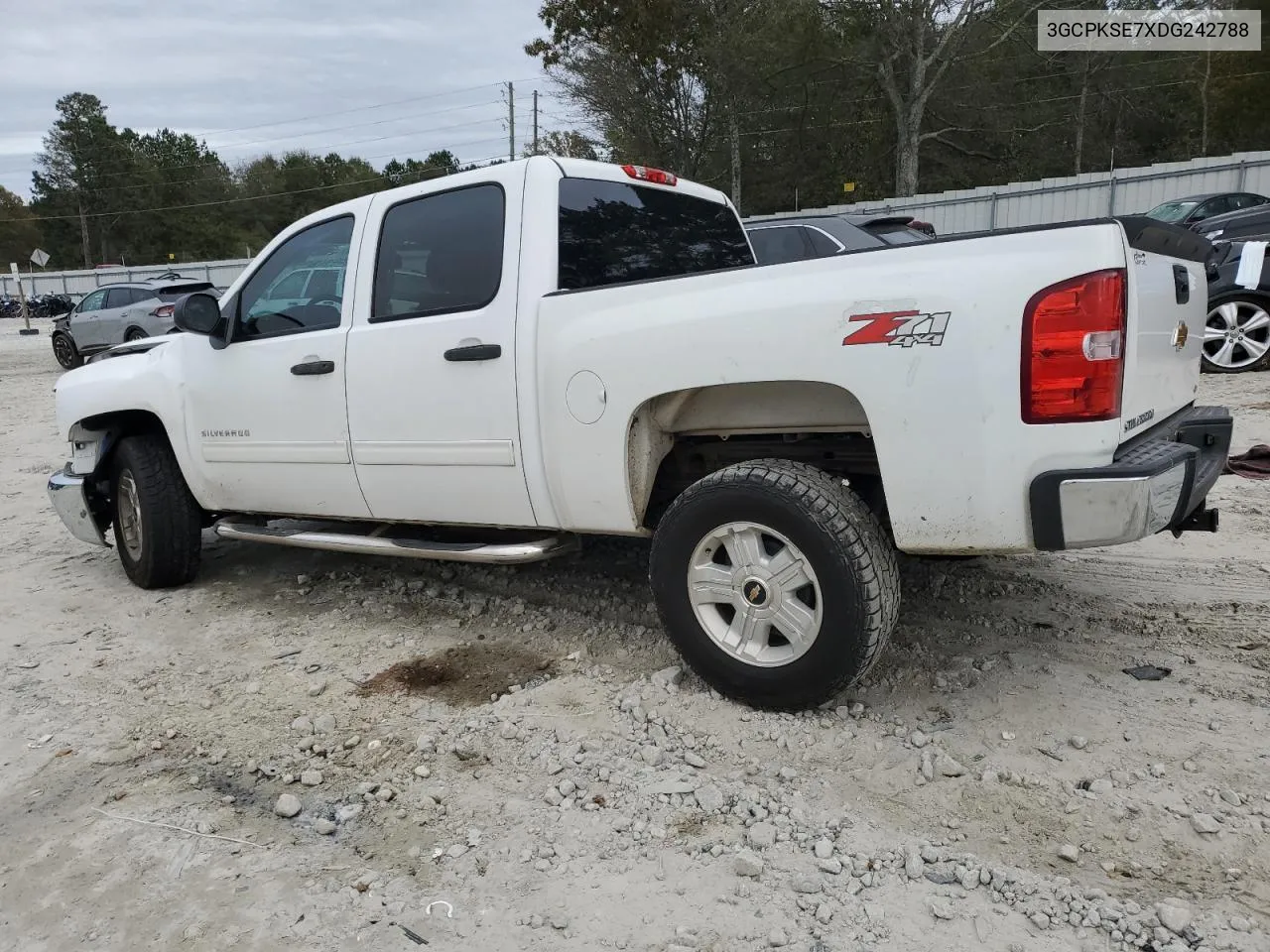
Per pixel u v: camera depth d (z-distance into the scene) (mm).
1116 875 2336
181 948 2252
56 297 42531
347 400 3975
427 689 3576
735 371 2943
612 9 29938
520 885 2420
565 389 3324
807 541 2881
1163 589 4117
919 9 29047
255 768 3068
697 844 2537
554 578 4680
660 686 3352
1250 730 2930
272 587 4926
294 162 96312
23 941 2320
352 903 2379
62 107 81812
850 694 3279
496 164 3674
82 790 3000
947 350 2623
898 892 2312
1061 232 2541
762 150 34844
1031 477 2607
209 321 4305
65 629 4461
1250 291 8867
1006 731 3006
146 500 4773
